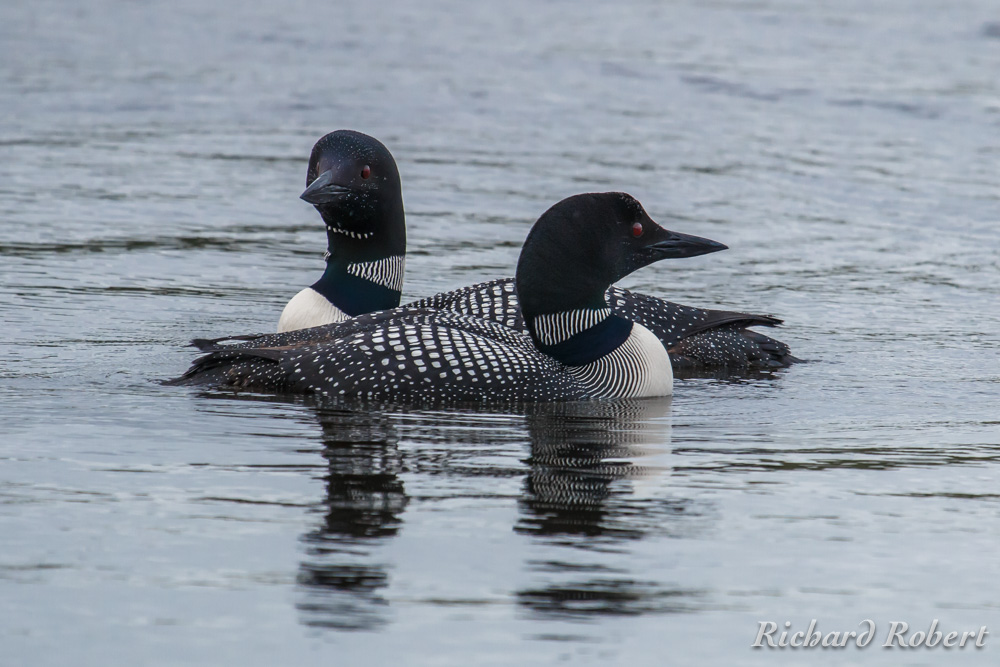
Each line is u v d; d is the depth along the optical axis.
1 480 7.75
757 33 33.12
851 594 6.33
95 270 14.78
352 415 9.56
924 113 25.14
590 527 7.14
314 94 25.97
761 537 7.05
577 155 21.59
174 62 28.81
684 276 15.60
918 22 34.47
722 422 9.77
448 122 23.97
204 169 20.27
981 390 10.99
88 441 8.66
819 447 8.99
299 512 7.27
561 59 29.83
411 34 32.75
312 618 5.90
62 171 19.70
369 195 11.59
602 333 10.67
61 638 5.67
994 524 7.32
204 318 12.96
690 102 25.98
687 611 6.09
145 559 6.52
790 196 19.47
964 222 18.20
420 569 6.47
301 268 15.44
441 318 10.73
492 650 5.66
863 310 14.10
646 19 34.97
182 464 8.16
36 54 29.22
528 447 8.81
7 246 15.62
